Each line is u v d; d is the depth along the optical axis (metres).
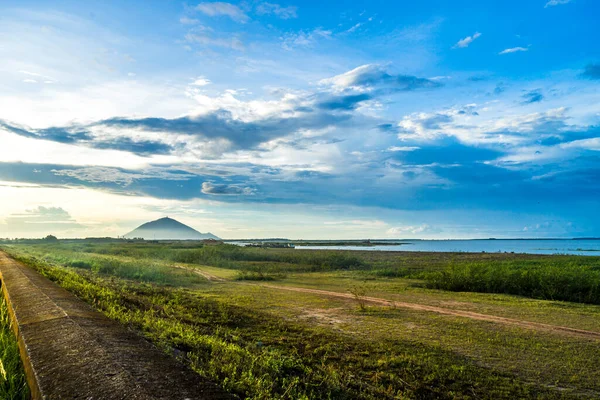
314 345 8.18
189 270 25.30
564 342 8.71
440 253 48.16
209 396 2.24
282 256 38.09
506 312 12.09
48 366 2.63
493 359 7.58
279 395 4.71
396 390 6.20
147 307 9.98
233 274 24.28
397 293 16.39
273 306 12.74
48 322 3.89
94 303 7.58
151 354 2.99
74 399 2.11
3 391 2.95
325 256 36.38
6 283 7.85
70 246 66.25
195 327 8.66
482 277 17.89
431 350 7.98
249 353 6.52
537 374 6.86
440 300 14.48
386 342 8.50
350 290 17.06
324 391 5.55
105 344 3.09
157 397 2.13
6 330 4.58
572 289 15.52
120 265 22.80
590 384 6.46
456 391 6.23
